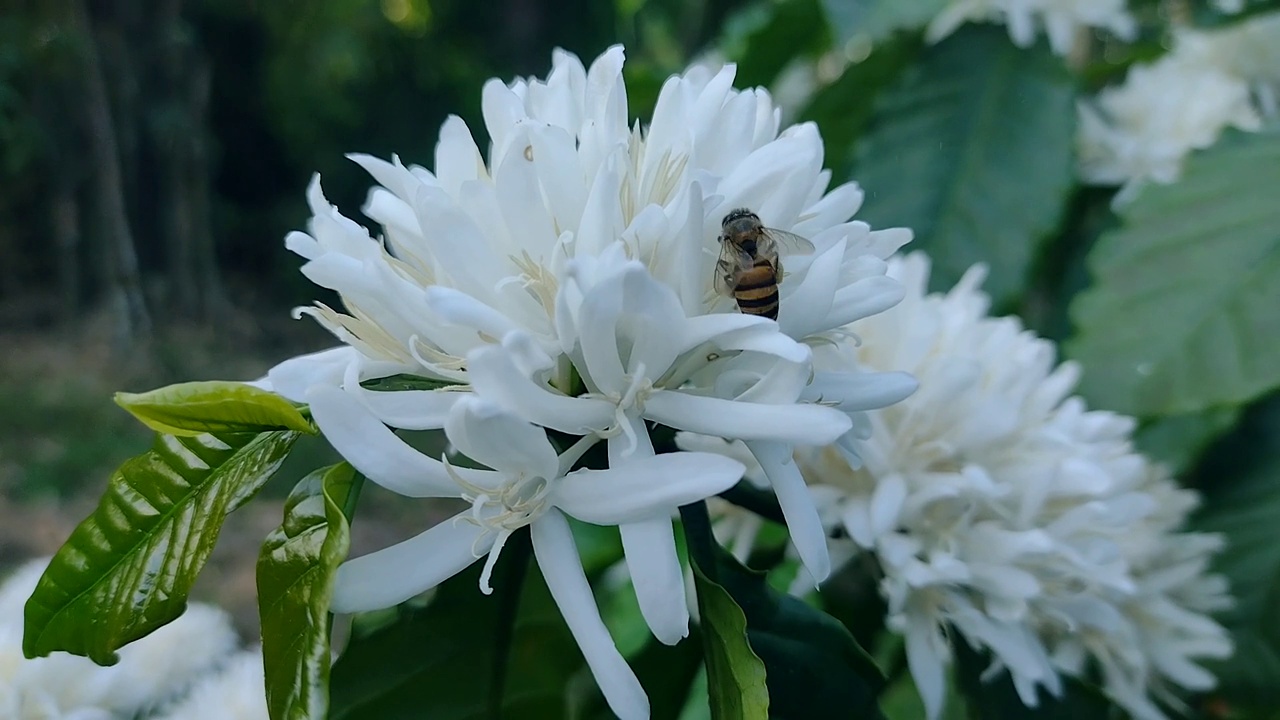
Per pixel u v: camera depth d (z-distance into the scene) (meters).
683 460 0.14
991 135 0.30
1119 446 0.21
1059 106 0.30
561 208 0.15
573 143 0.15
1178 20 0.38
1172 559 0.23
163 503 0.16
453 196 0.16
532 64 1.42
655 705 0.19
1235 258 0.24
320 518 0.15
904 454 0.19
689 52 0.83
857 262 0.16
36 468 0.79
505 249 0.15
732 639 0.15
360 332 0.15
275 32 1.28
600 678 0.14
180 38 1.10
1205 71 0.34
